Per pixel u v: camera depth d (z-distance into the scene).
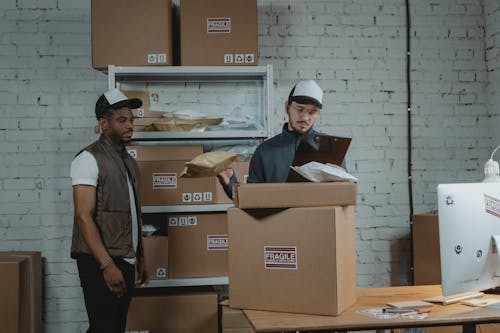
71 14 3.61
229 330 3.04
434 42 3.90
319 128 3.79
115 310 2.60
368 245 3.82
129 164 2.85
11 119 3.57
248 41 3.22
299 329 1.66
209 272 3.19
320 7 3.80
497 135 3.83
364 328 1.69
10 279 3.01
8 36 3.58
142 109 3.23
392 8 3.86
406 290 2.18
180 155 3.19
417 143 3.87
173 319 3.09
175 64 3.44
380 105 3.84
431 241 3.39
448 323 1.71
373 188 3.83
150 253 3.14
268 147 2.93
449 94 3.90
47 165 3.58
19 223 3.56
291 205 1.82
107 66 3.14
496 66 3.82
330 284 1.76
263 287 1.86
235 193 1.90
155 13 3.15
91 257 2.58
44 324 3.56
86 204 2.57
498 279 1.98
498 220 1.94
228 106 3.70
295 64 3.77
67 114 3.60
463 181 3.90
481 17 3.94
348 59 3.81
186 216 3.18
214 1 3.21
